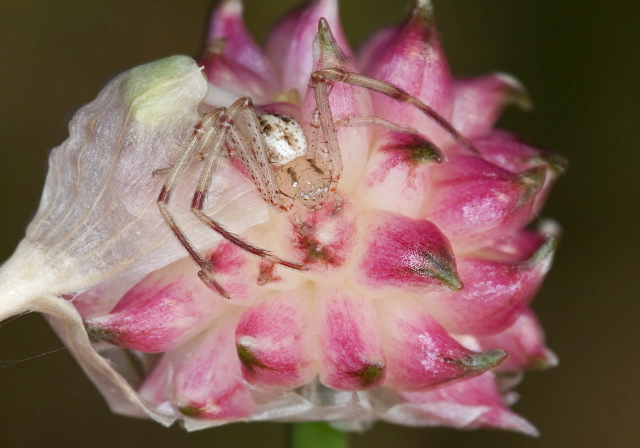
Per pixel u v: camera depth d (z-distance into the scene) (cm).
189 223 11
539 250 11
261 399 11
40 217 11
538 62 15
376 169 11
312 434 12
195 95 11
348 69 11
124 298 11
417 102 11
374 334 11
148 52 15
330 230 11
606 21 15
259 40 16
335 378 11
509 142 12
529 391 15
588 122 15
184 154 11
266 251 11
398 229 11
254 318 11
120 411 11
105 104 11
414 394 11
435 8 16
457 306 11
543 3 15
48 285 11
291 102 12
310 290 11
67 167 11
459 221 11
